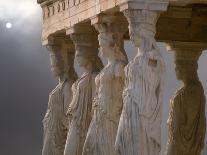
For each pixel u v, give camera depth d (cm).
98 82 4050
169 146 4441
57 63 4816
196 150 4450
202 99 4509
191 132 4447
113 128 4025
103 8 3962
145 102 3662
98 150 4044
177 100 4462
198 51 4559
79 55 4409
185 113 4450
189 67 4553
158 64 3688
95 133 4056
